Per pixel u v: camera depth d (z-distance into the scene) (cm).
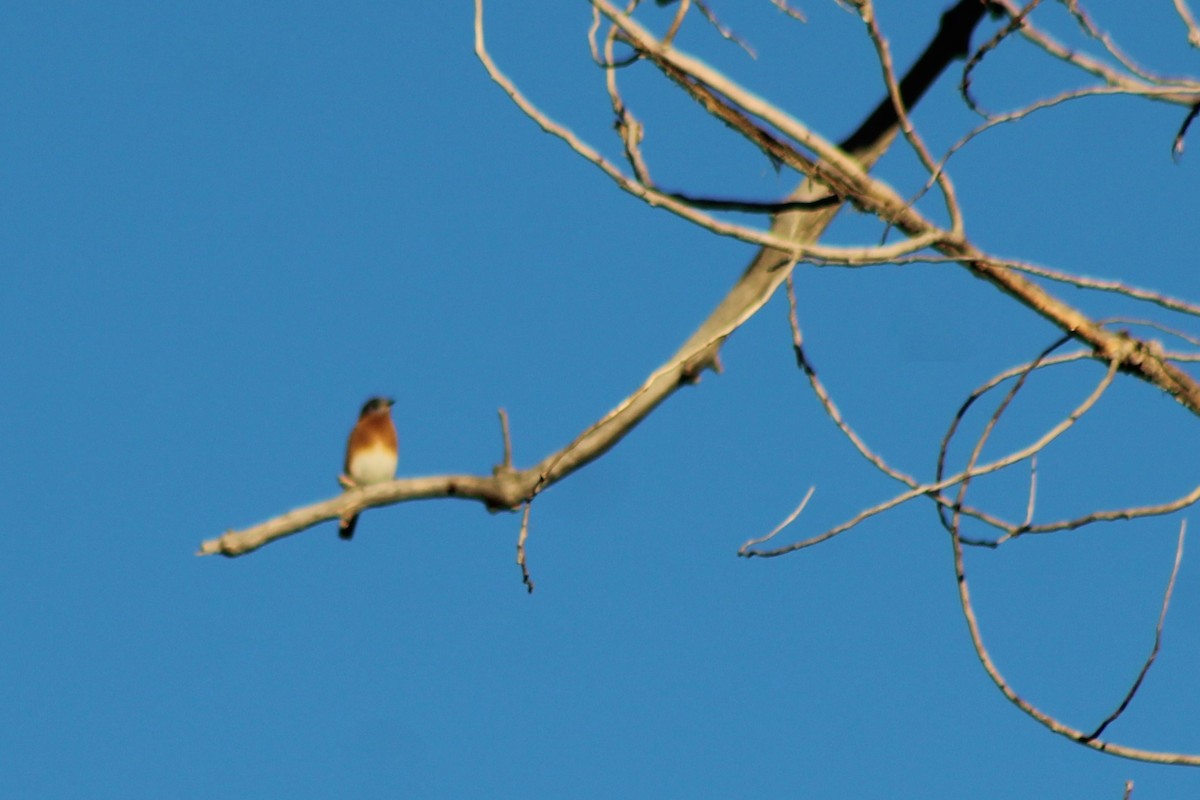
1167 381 971
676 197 928
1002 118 835
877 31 877
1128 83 836
